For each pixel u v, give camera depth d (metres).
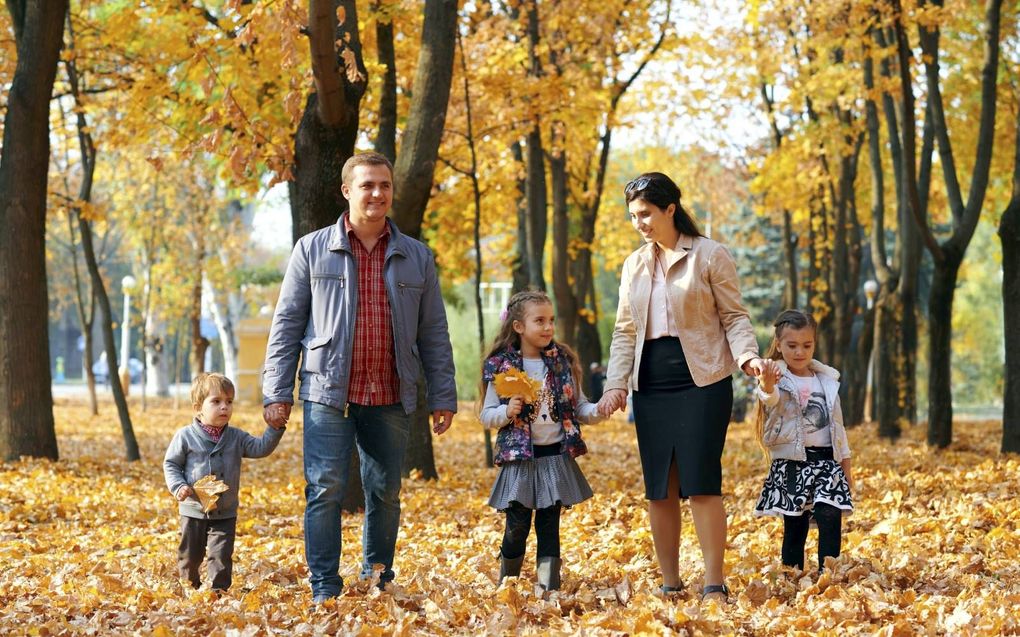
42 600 5.47
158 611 5.10
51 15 12.45
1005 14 19.14
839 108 20.91
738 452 16.91
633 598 5.18
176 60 12.58
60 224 33.16
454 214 19.05
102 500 9.98
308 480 5.34
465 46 15.23
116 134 13.84
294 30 7.39
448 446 20.23
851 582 5.56
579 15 17.22
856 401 24.34
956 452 15.05
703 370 5.30
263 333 39.69
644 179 5.38
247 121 8.45
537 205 16.69
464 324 43.72
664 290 5.40
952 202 15.48
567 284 18.50
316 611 5.01
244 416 29.84
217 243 33.66
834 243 23.08
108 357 15.62
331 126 9.05
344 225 5.45
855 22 15.07
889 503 9.05
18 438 12.48
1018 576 5.85
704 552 5.29
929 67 15.31
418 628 4.82
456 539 8.12
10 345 12.48
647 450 5.44
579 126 17.36
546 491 5.45
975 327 51.69
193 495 5.70
